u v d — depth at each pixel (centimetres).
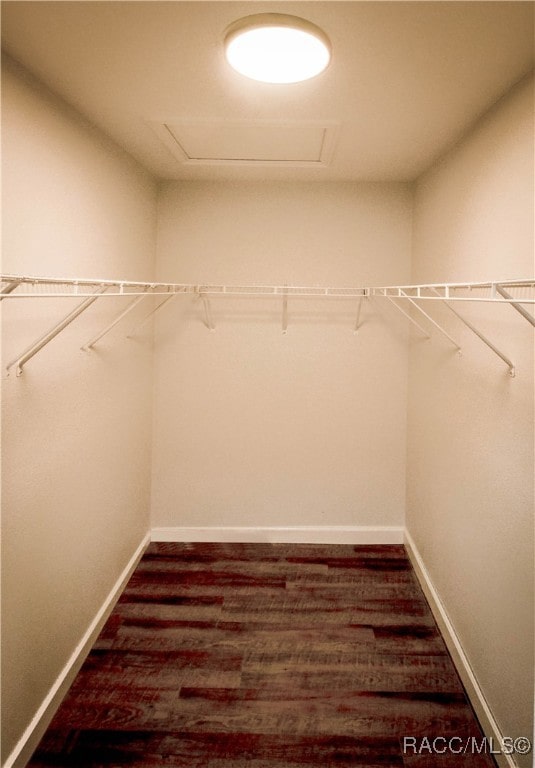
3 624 152
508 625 167
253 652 218
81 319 204
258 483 322
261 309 311
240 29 130
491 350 184
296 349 314
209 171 282
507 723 165
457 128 208
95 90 175
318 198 304
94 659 213
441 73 160
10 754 156
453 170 229
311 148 240
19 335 156
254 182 303
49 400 177
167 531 323
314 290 309
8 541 154
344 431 319
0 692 151
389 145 231
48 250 173
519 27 133
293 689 197
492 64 154
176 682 200
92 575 223
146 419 304
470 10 126
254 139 227
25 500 163
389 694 196
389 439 319
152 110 193
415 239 296
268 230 306
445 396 239
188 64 156
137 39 142
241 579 278
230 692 195
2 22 133
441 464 245
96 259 215
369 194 304
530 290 155
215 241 306
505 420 172
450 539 229
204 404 317
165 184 303
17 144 153
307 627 236
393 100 181
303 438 320
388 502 323
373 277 308
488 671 182
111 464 245
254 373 315
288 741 174
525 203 159
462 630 211
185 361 315
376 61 152
